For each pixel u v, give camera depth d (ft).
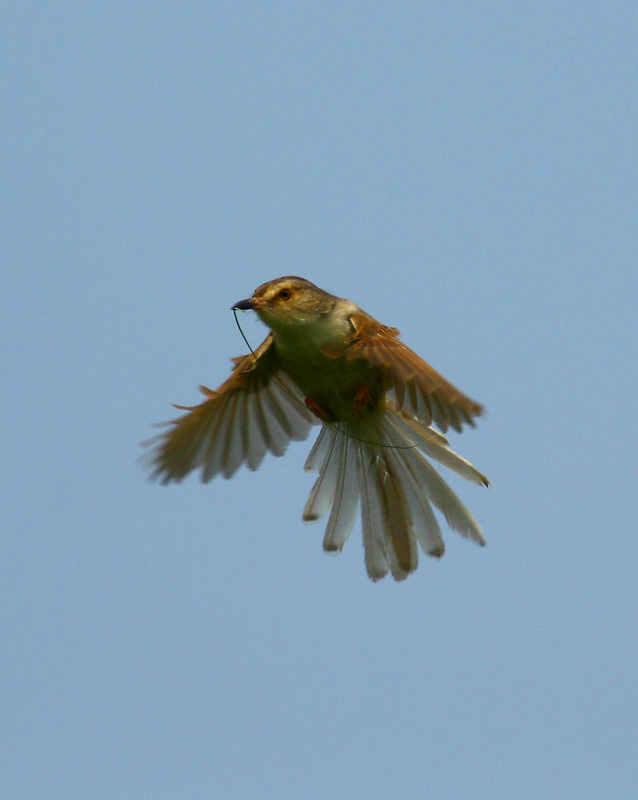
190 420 38.24
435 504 38.50
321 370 37.01
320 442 39.83
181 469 39.09
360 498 39.22
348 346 35.99
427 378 31.50
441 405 31.32
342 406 38.11
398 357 33.04
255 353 37.96
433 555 38.34
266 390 39.17
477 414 30.58
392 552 38.68
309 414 39.81
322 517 39.50
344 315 36.06
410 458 38.75
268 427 39.60
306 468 39.78
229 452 39.34
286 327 36.37
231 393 38.63
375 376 37.11
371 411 38.22
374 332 35.04
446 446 38.50
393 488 38.91
